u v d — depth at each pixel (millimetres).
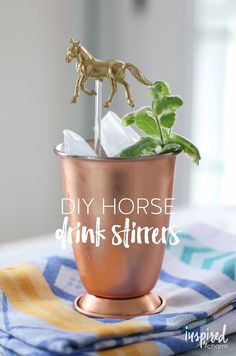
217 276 512
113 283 463
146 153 452
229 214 792
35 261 537
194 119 1372
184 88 1354
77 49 459
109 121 485
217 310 463
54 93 1425
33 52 1380
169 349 424
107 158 436
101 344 407
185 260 559
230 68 1341
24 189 1423
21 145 1399
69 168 453
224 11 1323
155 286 523
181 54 1348
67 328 427
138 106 1404
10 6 1332
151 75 1410
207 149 1406
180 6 1337
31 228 1451
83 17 1417
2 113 1359
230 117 1362
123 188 443
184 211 819
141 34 1413
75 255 475
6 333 434
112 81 461
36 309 469
